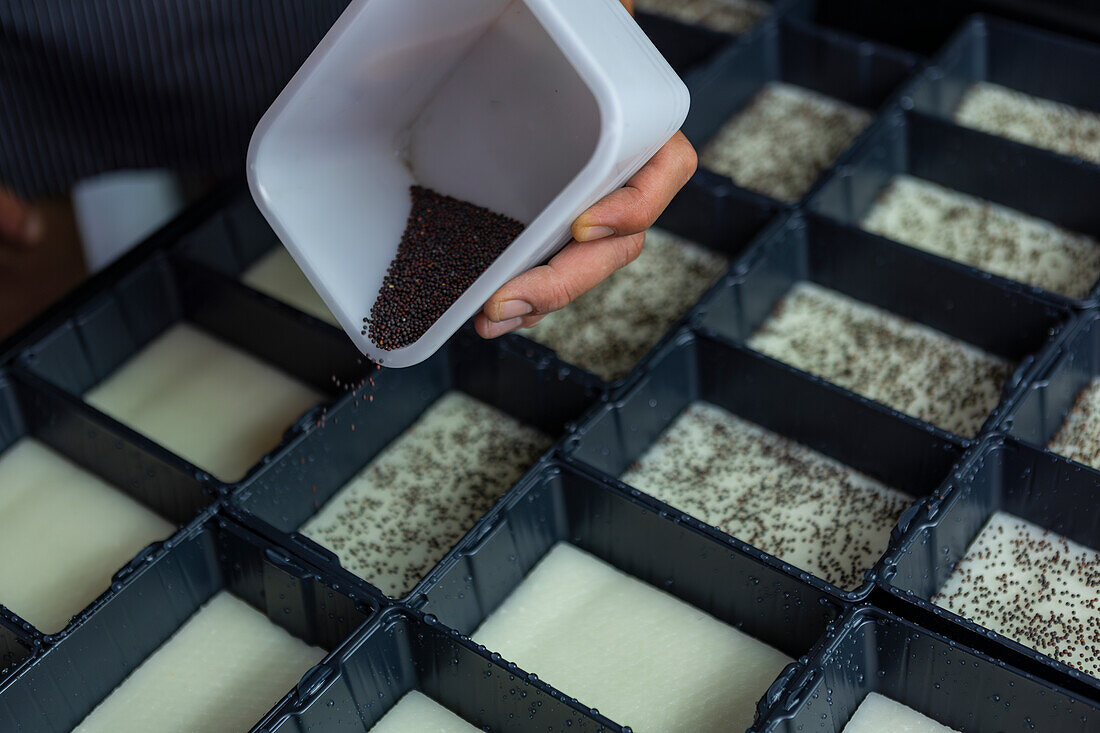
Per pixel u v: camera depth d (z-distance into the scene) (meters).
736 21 1.05
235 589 0.75
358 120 0.68
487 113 0.69
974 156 0.90
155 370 0.85
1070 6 0.94
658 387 0.79
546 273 0.66
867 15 1.01
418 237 0.70
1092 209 0.88
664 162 0.68
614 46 0.62
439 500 0.79
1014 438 0.74
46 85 0.79
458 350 0.81
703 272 0.90
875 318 0.86
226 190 0.88
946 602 0.73
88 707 0.71
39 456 0.82
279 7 0.80
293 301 0.88
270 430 0.82
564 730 0.67
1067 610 0.72
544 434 0.82
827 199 0.88
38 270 1.26
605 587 0.75
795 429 0.80
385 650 0.69
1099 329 0.80
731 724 0.69
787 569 0.69
